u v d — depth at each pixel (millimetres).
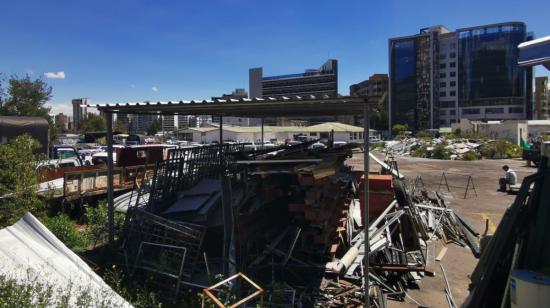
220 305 4359
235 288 5629
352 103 5500
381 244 7590
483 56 89125
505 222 4879
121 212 9031
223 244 6668
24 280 4008
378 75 98250
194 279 6266
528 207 4793
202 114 9438
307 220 6645
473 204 14156
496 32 87375
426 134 56625
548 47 3787
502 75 87625
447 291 6559
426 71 93375
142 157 15641
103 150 25922
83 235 8500
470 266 7793
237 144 13195
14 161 7852
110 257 7016
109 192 7414
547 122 51594
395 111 96938
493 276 4676
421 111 94250
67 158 17984
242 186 7129
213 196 8430
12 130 15125
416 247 8273
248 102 5906
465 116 92250
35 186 8070
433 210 10984
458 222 10477
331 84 89938
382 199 9516
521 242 4617
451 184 19078
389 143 48562
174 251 6781
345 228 8234
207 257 7004
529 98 87750
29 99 30281
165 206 8398
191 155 9617
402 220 8836
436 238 9367
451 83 93688
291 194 7031
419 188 17172
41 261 4609
